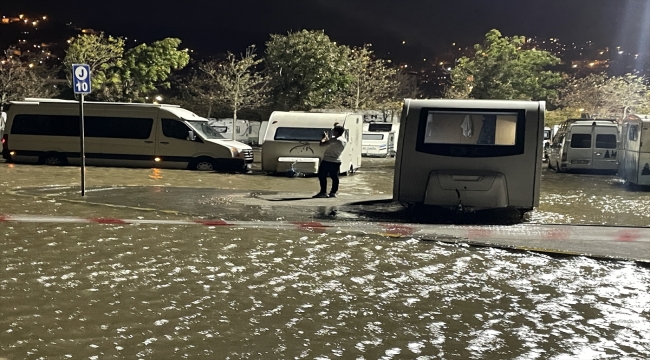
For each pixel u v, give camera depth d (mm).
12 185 17531
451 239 10703
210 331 6227
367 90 56125
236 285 7809
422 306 7145
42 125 24656
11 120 24828
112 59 43719
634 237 11039
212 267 8641
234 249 9727
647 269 8992
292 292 7570
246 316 6688
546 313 6969
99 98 43125
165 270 8438
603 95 66312
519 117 12938
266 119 49469
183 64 44562
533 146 12812
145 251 9484
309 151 23125
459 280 8258
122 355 5594
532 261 9359
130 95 43531
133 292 7434
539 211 14906
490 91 54312
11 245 9719
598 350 5926
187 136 24250
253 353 5707
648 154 20547
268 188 19062
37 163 24844
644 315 6945
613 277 8523
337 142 15711
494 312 6977
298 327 6391
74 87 14406
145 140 24328
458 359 5680
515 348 5953
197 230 11164
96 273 8227
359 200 15352
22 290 7426
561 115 57406
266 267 8695
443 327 6480
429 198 12797
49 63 60719
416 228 11695
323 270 8602
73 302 7023
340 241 10469
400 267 8852
